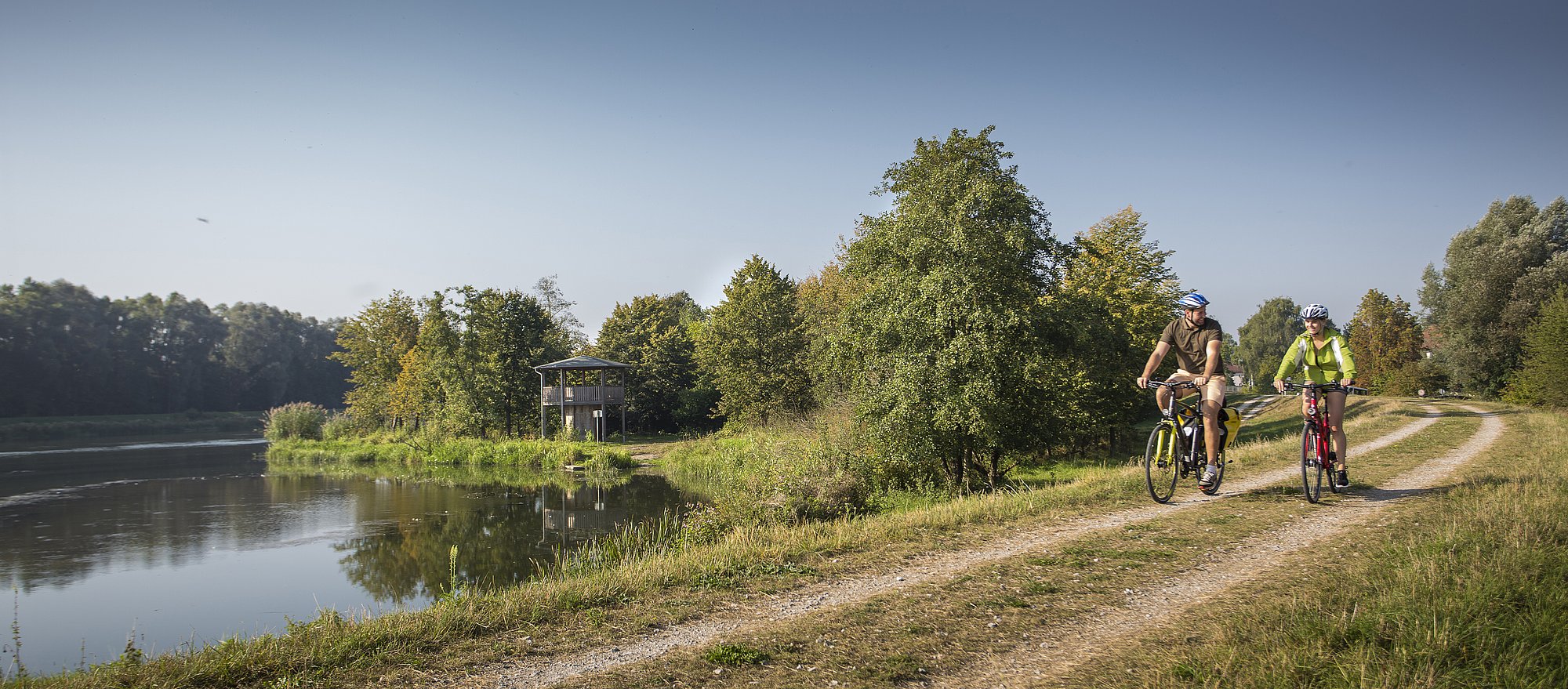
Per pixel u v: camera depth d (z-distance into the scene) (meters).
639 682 4.52
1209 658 4.28
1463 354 45.00
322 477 38.84
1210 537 7.21
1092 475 12.19
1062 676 4.35
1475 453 12.91
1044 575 6.31
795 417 41.88
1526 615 4.63
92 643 12.57
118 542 21.88
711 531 14.57
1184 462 8.87
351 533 22.92
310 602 15.10
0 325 93.06
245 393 120.12
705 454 39.69
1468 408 32.12
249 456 53.78
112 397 102.75
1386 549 6.12
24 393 91.81
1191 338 8.71
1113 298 31.91
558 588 6.46
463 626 5.58
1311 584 5.56
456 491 32.72
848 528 8.93
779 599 6.12
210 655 5.12
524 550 19.61
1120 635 4.94
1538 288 42.25
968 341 18.77
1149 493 8.95
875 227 23.03
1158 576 6.13
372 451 50.84
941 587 6.13
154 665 5.01
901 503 19.17
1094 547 7.07
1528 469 10.23
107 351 103.94
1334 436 8.66
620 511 25.88
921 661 4.69
